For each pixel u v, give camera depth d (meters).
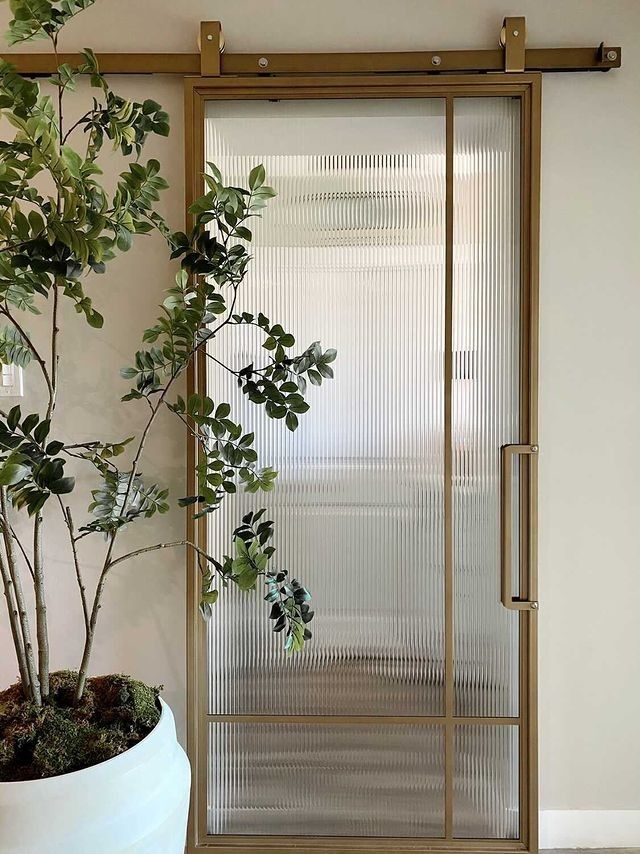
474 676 1.93
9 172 1.22
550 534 1.95
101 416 1.95
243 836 1.95
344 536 1.94
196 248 1.51
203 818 1.94
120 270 1.93
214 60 1.85
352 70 1.85
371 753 1.95
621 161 1.90
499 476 1.91
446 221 1.90
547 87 1.89
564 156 1.90
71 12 1.28
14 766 1.31
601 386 1.93
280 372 1.56
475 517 1.92
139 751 1.35
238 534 1.52
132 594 1.97
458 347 1.91
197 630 1.92
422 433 1.92
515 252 1.90
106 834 1.25
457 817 1.94
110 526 1.48
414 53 1.85
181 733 1.98
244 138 1.91
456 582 1.93
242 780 1.95
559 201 1.90
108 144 1.90
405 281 1.91
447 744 1.93
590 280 1.91
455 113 1.89
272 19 1.90
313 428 1.93
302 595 1.52
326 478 1.93
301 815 1.96
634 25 1.88
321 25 1.90
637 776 1.97
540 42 1.89
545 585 1.96
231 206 1.49
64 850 1.22
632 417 1.93
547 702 1.97
